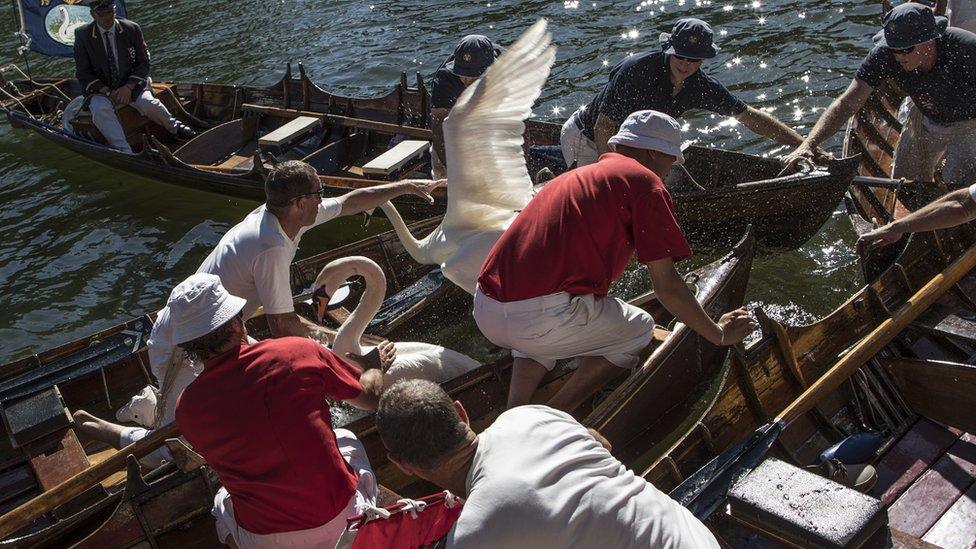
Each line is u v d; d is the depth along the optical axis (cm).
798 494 343
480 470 260
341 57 1260
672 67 607
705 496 366
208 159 948
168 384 431
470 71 689
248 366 322
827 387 432
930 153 676
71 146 974
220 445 319
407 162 854
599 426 420
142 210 930
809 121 912
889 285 518
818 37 1083
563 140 702
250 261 447
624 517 256
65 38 1159
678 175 720
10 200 984
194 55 1345
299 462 316
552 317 389
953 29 616
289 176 445
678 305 388
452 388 454
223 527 359
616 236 381
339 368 342
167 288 799
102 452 509
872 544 330
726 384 433
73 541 396
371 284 453
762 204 666
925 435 450
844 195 661
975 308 507
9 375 524
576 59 1134
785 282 680
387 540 286
